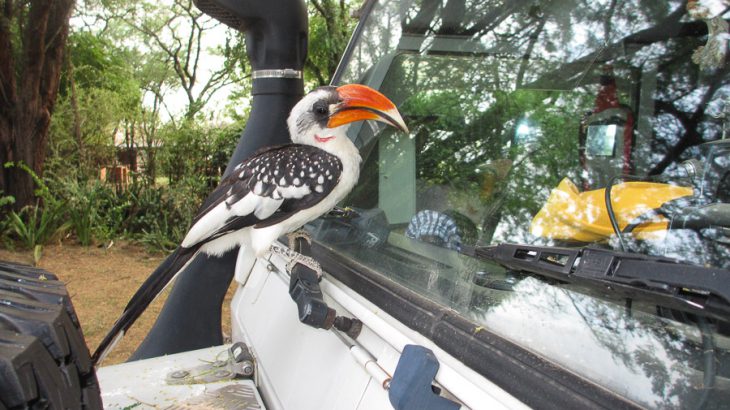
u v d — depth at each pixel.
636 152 1.50
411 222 1.57
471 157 1.62
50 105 9.13
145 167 10.39
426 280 1.30
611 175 1.47
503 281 1.10
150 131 10.53
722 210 1.05
